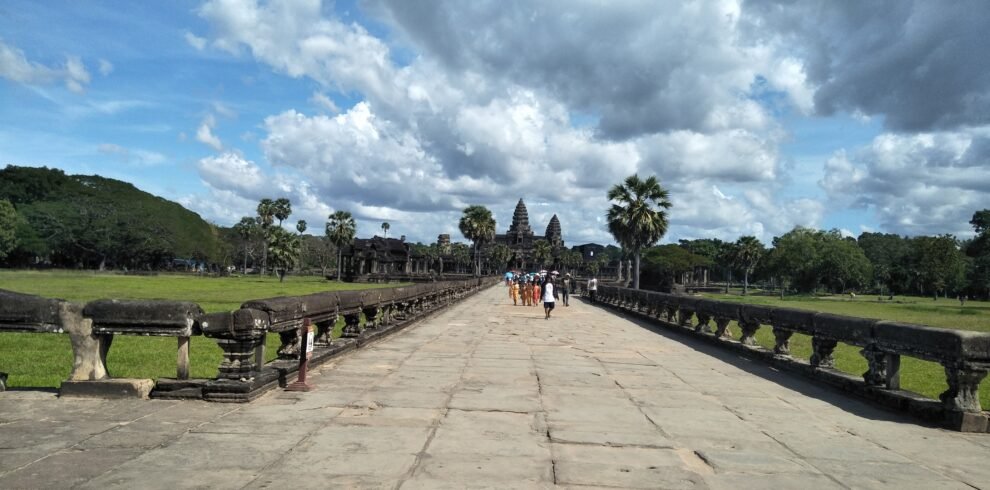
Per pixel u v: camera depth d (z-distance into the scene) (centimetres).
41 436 561
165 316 719
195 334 740
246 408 686
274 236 8344
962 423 664
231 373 733
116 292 4162
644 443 587
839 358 1673
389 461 507
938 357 714
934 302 8056
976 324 3538
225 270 10481
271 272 11994
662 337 1747
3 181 10431
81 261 9912
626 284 6638
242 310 731
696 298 1791
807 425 685
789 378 1018
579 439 593
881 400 795
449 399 759
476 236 9200
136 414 648
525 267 15400
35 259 9756
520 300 3891
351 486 447
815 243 9562
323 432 592
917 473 520
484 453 537
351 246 9994
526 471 491
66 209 9462
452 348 1303
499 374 966
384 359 1104
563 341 1527
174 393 716
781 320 1157
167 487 438
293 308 854
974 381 682
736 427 665
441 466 498
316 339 1079
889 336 803
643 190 4381
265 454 520
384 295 1509
